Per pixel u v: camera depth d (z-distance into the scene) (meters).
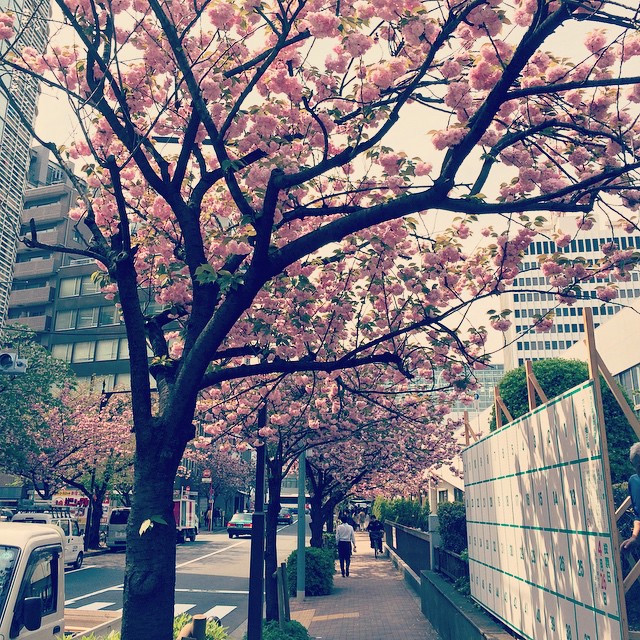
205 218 8.38
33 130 5.83
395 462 20.31
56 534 5.92
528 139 5.78
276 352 7.79
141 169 5.85
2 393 23.27
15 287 62.69
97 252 5.65
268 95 6.55
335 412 10.77
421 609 13.75
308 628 12.12
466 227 7.47
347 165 7.26
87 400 34.81
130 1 5.67
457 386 7.17
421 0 5.09
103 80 5.43
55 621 5.59
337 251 7.59
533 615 5.60
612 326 15.88
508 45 5.37
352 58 5.22
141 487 4.63
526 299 109.31
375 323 8.03
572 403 4.50
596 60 5.11
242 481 72.50
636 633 3.82
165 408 4.90
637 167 4.79
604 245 6.41
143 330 5.00
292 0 5.76
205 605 16.12
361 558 30.23
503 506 6.79
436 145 4.88
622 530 6.52
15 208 27.12
